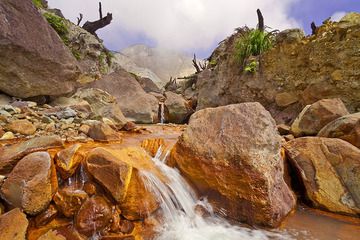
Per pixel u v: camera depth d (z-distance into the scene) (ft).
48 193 8.70
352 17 23.22
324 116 18.51
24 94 17.44
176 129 25.26
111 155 10.25
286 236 10.02
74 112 17.20
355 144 14.47
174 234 9.67
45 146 10.62
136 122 33.94
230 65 38.29
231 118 12.78
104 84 36.24
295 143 14.73
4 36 14.97
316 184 12.78
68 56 20.12
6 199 8.34
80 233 8.45
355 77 22.74
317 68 25.48
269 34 33.55
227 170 11.32
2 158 9.46
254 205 10.60
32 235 8.05
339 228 10.69
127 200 9.64
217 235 9.93
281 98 29.35
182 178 12.25
